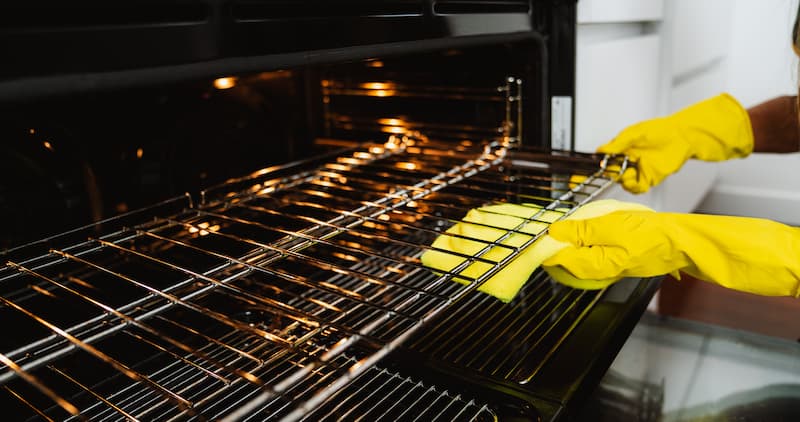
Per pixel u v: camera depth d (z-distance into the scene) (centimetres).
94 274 82
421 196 77
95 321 54
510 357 67
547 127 93
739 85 202
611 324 71
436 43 67
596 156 85
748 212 209
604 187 76
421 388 61
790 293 66
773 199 203
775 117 98
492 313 79
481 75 95
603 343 67
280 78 104
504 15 79
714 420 73
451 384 61
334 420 57
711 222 66
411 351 66
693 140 99
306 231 68
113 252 81
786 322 153
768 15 191
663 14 129
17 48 35
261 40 49
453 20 70
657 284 82
